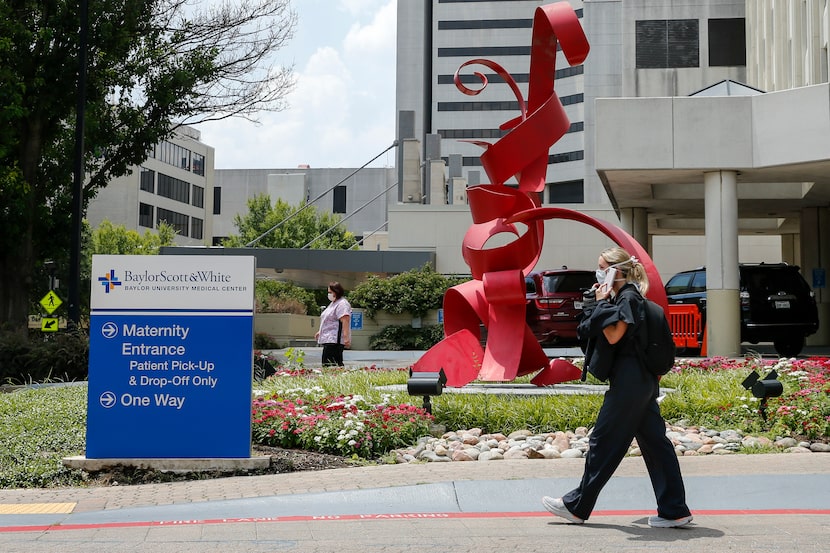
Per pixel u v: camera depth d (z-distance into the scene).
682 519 5.86
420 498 7.00
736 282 20.72
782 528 5.89
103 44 24.77
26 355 19.23
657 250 39.66
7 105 22.98
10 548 5.53
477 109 113.31
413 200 51.16
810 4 29.78
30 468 8.28
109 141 25.98
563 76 102.38
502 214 12.60
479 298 12.92
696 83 57.00
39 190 26.03
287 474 8.20
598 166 21.16
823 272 27.72
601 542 5.52
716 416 10.59
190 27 26.69
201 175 106.56
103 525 6.22
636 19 57.62
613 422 5.80
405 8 119.06
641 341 5.77
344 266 36.25
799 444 9.42
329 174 111.75
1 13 22.72
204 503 6.97
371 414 9.73
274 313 35.47
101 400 8.39
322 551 5.39
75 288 22.30
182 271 8.40
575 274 21.62
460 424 10.25
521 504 6.81
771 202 26.95
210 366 8.40
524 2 113.12
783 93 20.14
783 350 22.45
